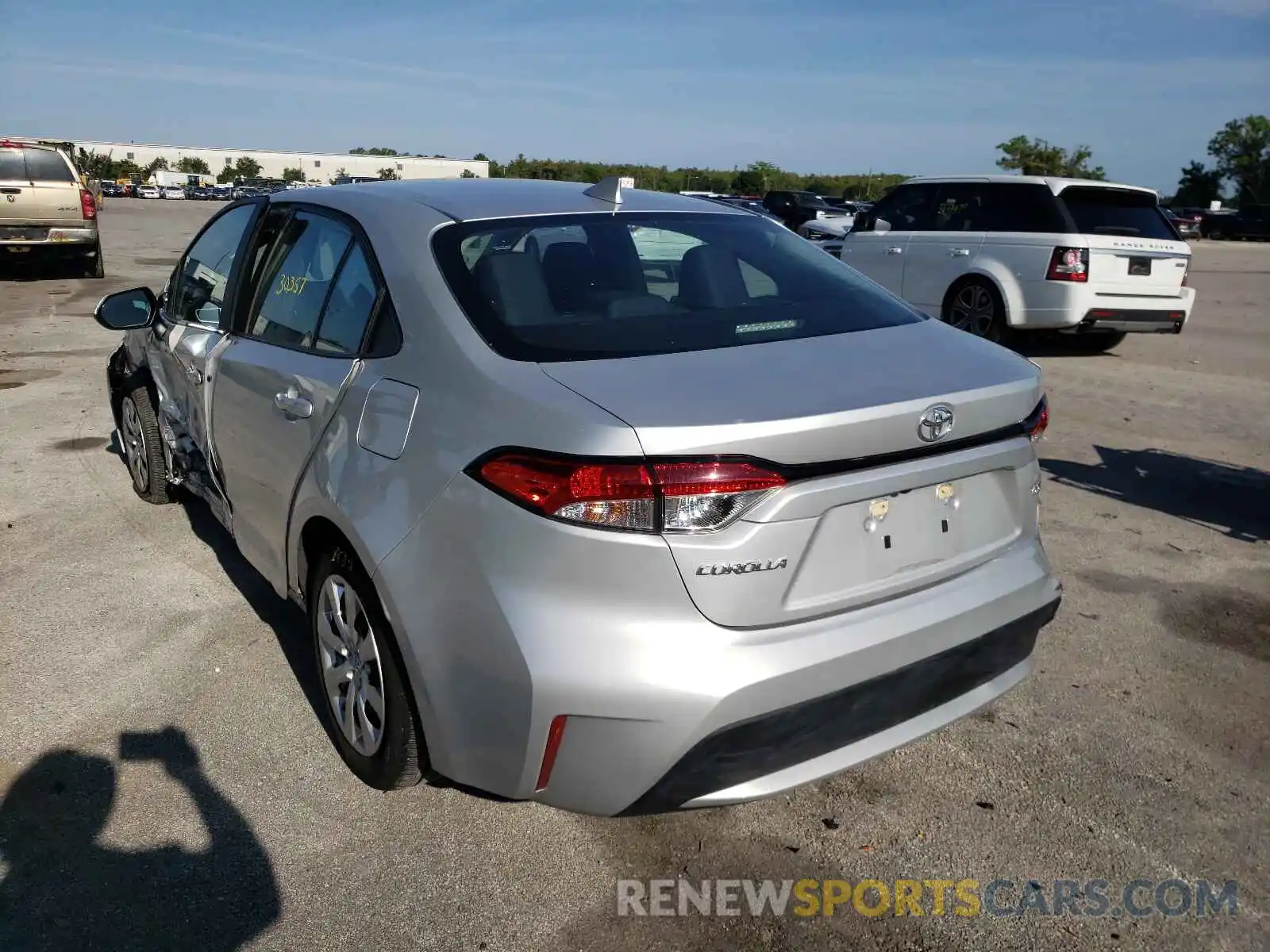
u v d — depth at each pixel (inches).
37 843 109.3
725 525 87.8
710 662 88.5
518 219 121.6
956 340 116.5
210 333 160.4
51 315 479.2
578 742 90.6
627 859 108.3
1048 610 113.2
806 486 90.6
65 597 169.2
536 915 100.3
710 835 112.7
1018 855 110.1
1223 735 133.9
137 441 213.0
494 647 92.0
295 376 125.4
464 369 99.9
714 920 100.0
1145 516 220.7
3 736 129.0
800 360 102.0
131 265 735.1
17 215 597.0
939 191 438.3
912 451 96.7
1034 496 113.8
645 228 127.0
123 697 138.8
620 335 104.7
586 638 88.4
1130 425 303.0
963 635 103.0
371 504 104.9
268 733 130.3
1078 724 135.9
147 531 199.3
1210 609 173.3
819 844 111.5
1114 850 111.1
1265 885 106.3
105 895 102.0
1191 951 97.5
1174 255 400.5
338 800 117.2
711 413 88.3
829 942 97.7
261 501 137.2
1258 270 1001.5
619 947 96.4
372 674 113.1
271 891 103.0
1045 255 392.2
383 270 116.7
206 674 144.9
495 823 113.7
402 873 105.6
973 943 98.0
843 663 93.7
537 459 89.0
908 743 102.9
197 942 96.0
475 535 93.3
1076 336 477.7
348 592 115.3
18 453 249.6
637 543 86.7
